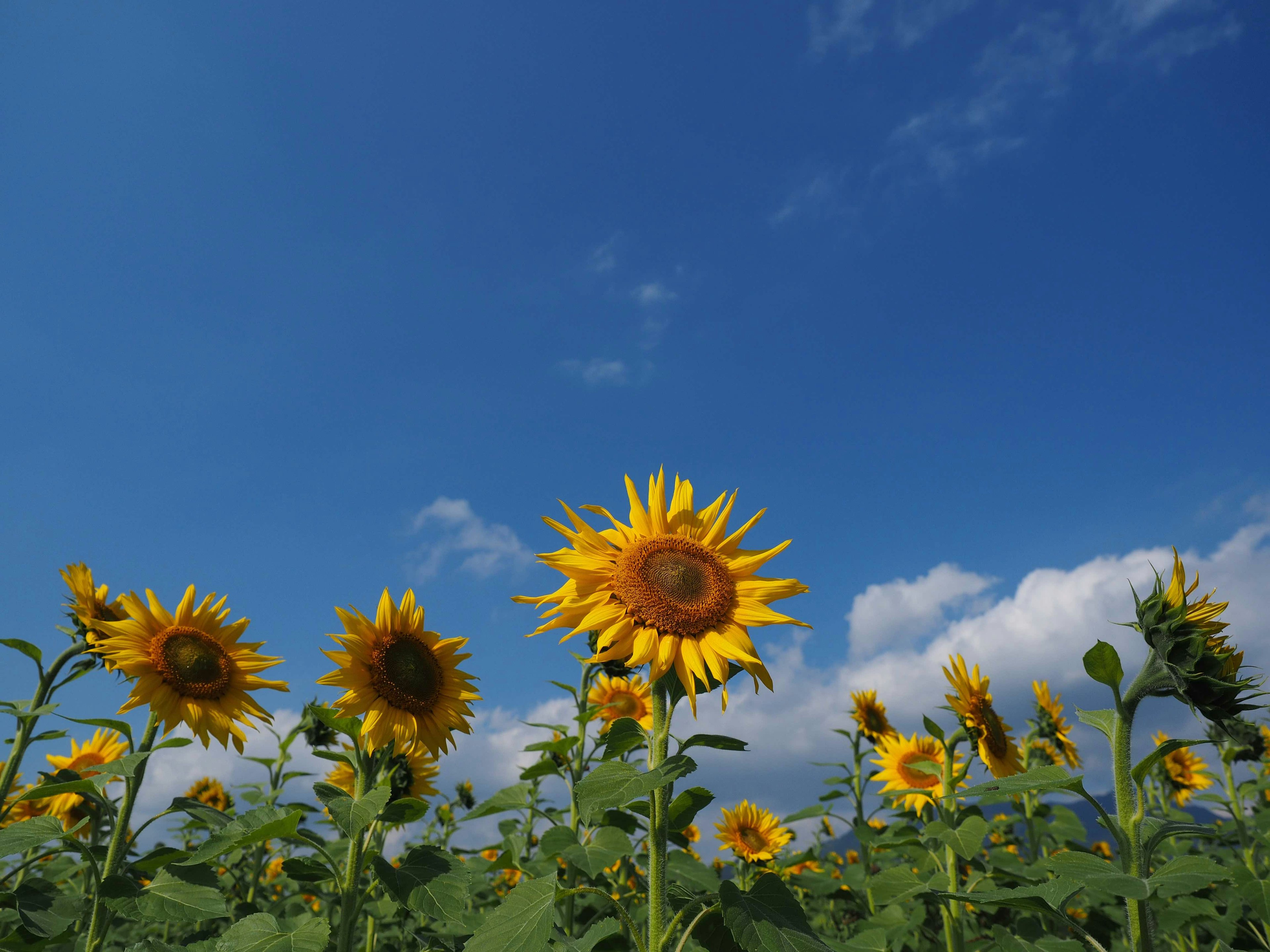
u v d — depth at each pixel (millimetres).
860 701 10664
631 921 4062
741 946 3811
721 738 4016
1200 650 3977
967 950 6598
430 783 8156
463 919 4914
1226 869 3602
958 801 6922
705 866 6992
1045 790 4164
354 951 7629
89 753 8328
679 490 5195
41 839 5297
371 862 5133
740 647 4266
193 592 6801
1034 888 4281
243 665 6762
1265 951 6754
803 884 9312
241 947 4750
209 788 11977
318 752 5957
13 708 6145
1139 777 3984
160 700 6223
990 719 6965
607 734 4277
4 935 6508
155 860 5590
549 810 9359
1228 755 8789
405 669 6199
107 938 7910
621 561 4602
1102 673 4309
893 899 6438
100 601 6996
